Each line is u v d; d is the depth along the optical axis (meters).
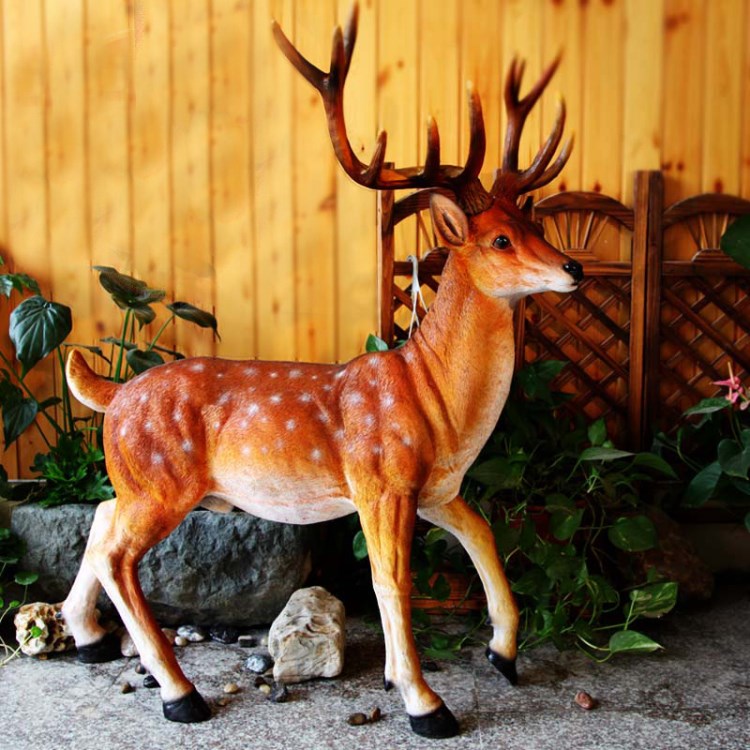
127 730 1.88
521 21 2.84
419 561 2.43
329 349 2.93
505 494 2.56
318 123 2.87
